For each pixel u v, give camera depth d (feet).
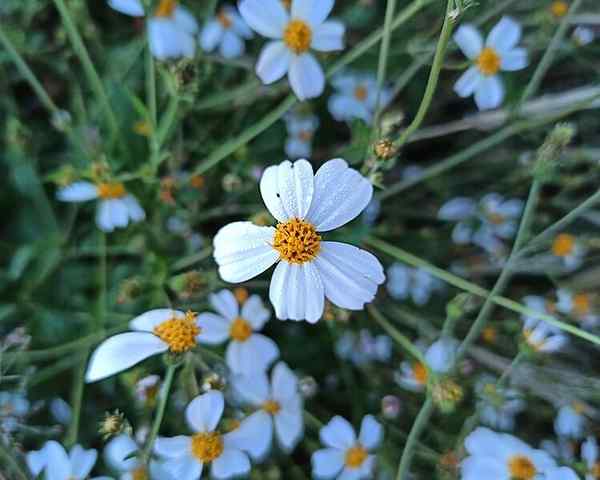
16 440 0.49
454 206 0.62
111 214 0.55
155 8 0.54
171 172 0.57
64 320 0.58
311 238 0.39
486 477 0.47
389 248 0.51
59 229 0.62
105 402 0.56
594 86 0.60
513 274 0.61
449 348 0.49
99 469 0.53
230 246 0.40
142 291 0.53
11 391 0.50
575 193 0.64
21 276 0.60
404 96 0.66
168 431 0.52
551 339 0.47
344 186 0.39
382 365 0.60
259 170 0.57
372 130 0.50
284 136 0.63
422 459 0.54
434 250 0.62
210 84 0.62
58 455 0.46
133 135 0.60
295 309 0.40
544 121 0.53
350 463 0.50
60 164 0.64
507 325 0.57
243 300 0.51
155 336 0.44
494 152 0.65
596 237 0.60
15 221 0.64
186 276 0.50
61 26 0.61
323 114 0.65
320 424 0.50
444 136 0.67
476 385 0.53
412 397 0.57
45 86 0.65
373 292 0.40
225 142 0.60
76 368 0.55
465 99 0.67
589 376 0.55
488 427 0.53
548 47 0.54
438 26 0.57
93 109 0.61
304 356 0.60
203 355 0.51
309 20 0.50
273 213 0.40
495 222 0.61
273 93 0.59
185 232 0.58
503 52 0.53
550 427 0.59
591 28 0.63
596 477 0.49
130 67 0.61
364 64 0.63
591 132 0.63
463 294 0.48
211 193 0.61
